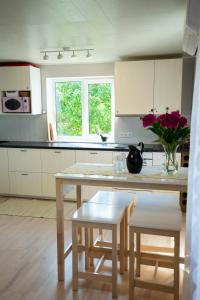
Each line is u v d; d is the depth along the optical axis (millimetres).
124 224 2344
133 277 2010
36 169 4398
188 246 1691
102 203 2361
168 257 2266
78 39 3135
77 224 2082
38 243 2961
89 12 2273
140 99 4102
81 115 4867
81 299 2088
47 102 4785
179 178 2109
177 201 2365
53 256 2691
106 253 2414
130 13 2312
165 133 2107
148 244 2965
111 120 4758
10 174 4508
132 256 2004
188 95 4184
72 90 4852
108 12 2279
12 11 2250
